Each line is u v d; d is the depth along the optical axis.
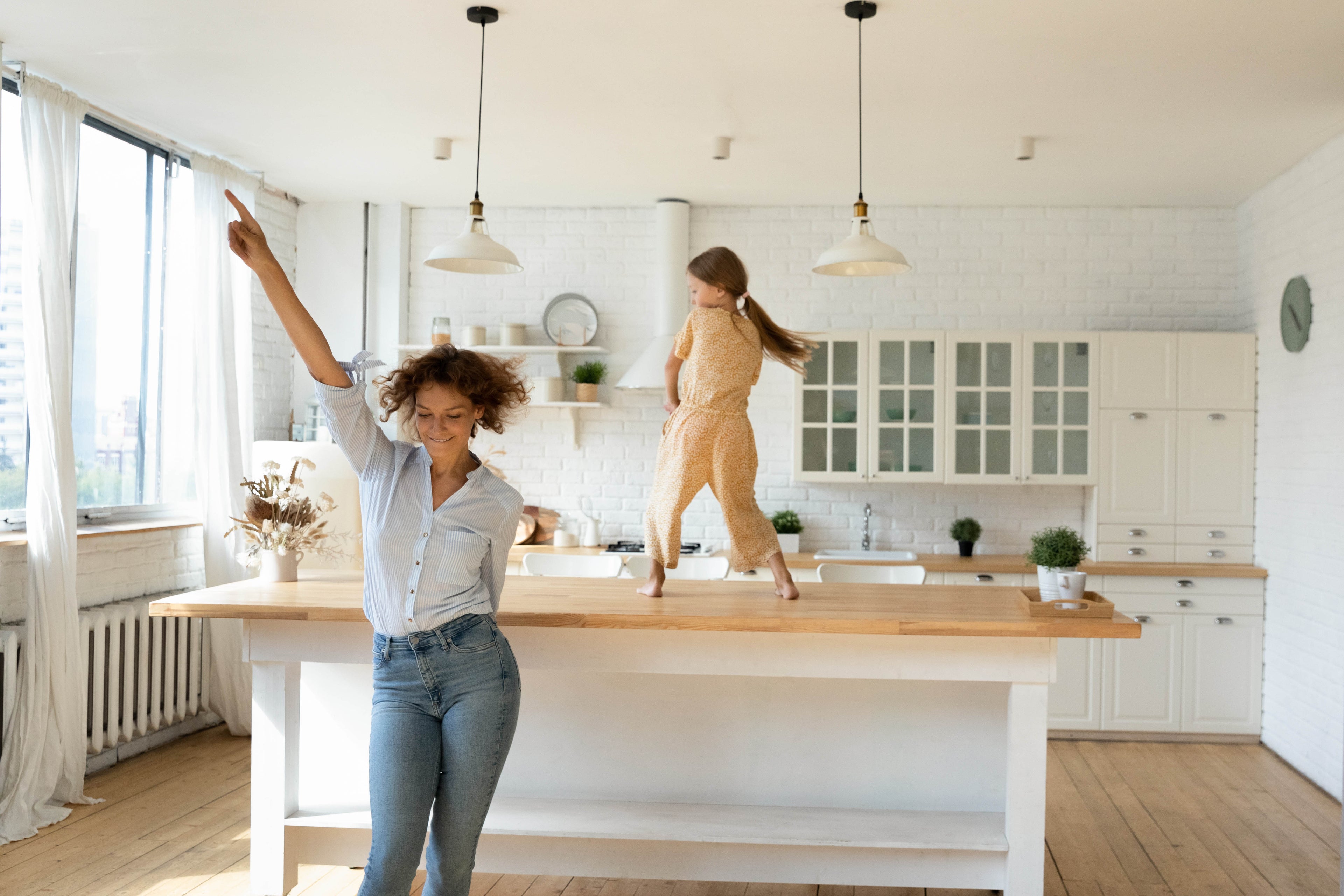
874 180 5.25
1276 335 5.10
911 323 5.80
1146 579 5.18
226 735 4.93
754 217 5.86
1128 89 3.91
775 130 4.45
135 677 4.51
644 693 3.16
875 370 5.48
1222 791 4.36
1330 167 4.54
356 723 3.21
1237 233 5.67
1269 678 5.07
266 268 2.10
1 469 3.87
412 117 4.37
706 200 5.72
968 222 5.79
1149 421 5.35
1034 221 5.77
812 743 3.11
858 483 5.79
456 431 2.17
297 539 3.29
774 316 5.85
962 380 5.45
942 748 3.08
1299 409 4.82
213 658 4.89
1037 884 2.79
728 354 2.86
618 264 5.94
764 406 5.89
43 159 3.76
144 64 3.80
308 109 4.29
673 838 2.84
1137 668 5.17
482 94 4.04
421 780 2.10
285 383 5.81
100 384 4.47
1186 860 3.53
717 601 2.98
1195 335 5.34
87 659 4.05
